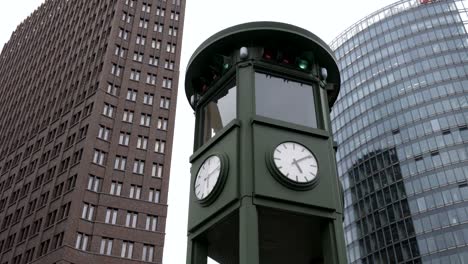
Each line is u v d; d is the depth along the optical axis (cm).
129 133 8900
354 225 11731
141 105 9306
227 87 1620
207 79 1725
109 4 10750
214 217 1377
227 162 1391
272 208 1290
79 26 11288
